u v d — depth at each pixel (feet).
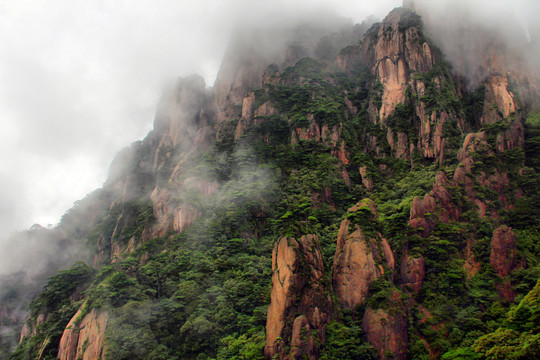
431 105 272.92
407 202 206.59
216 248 221.66
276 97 344.49
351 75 383.65
